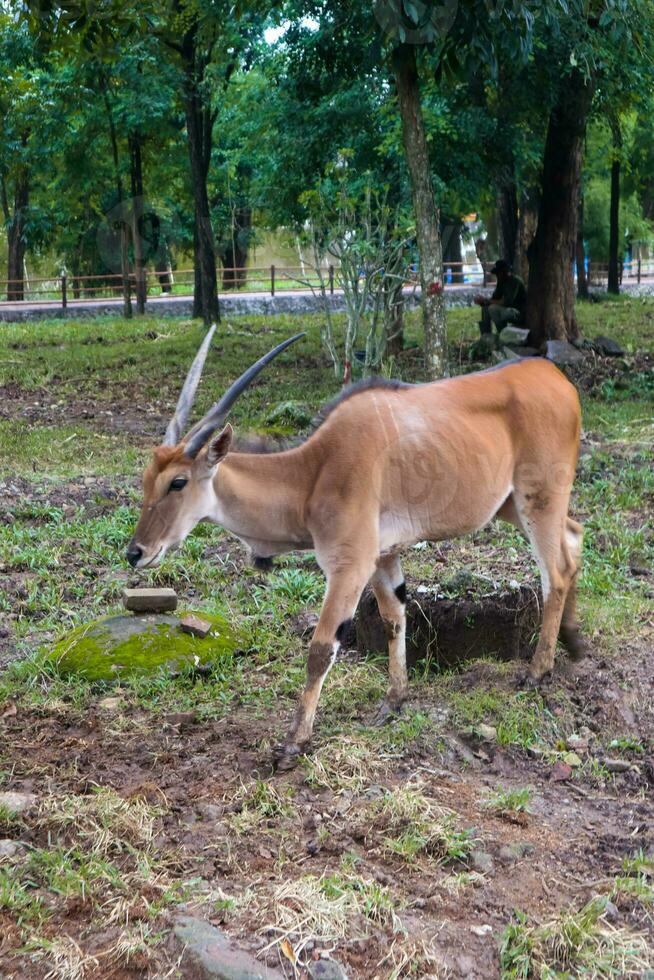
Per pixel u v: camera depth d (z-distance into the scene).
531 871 3.79
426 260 10.73
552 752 4.64
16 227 29.02
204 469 4.46
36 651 5.46
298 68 14.18
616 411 11.64
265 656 5.46
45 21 7.78
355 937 3.35
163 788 4.25
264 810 4.03
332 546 4.50
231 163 26.52
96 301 26.17
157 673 5.20
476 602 5.42
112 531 7.28
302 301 23.97
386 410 4.62
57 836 3.88
